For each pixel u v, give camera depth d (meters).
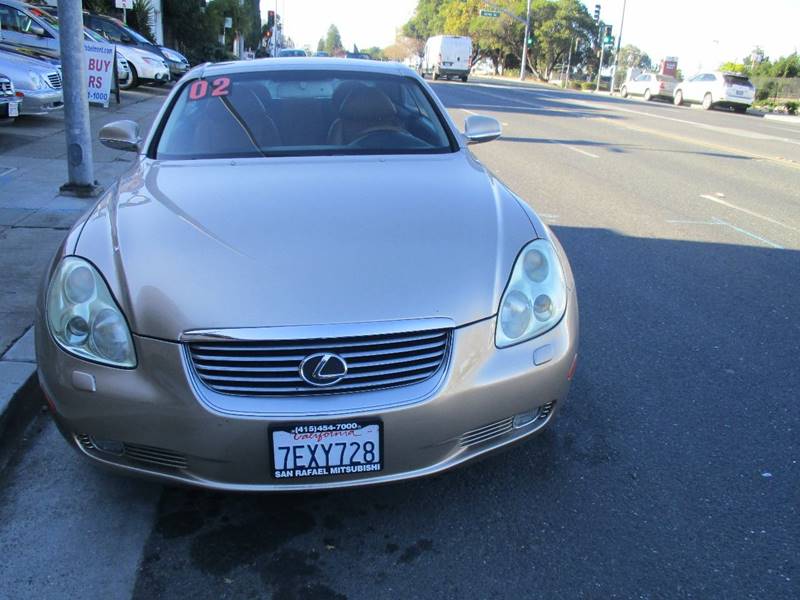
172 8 32.03
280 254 2.44
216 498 2.79
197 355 2.26
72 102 6.88
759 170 11.26
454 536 2.58
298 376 2.24
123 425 2.31
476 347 2.37
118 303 2.35
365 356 2.27
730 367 3.98
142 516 2.68
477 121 4.15
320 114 3.71
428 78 49.88
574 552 2.50
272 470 2.27
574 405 3.51
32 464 3.00
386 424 2.27
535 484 2.88
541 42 73.44
